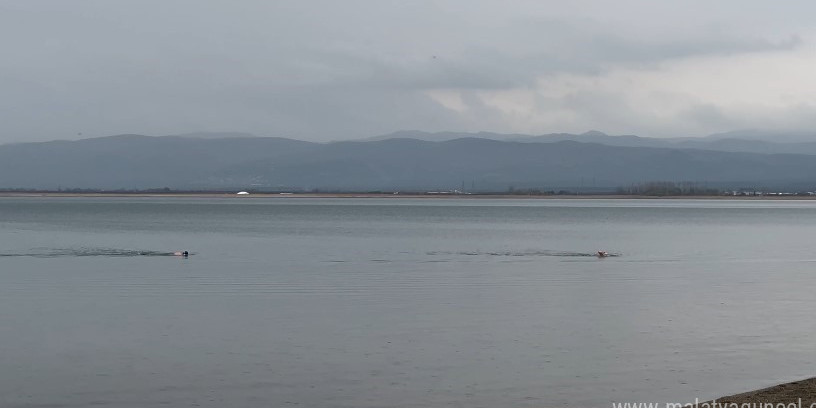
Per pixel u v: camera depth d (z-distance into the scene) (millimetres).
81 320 36875
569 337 32750
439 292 46562
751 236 104000
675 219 162875
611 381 26016
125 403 24078
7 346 31266
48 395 24844
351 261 66812
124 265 63000
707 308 40312
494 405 23656
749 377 26391
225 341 32094
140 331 34188
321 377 26625
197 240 93938
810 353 29703
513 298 43969
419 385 25703
